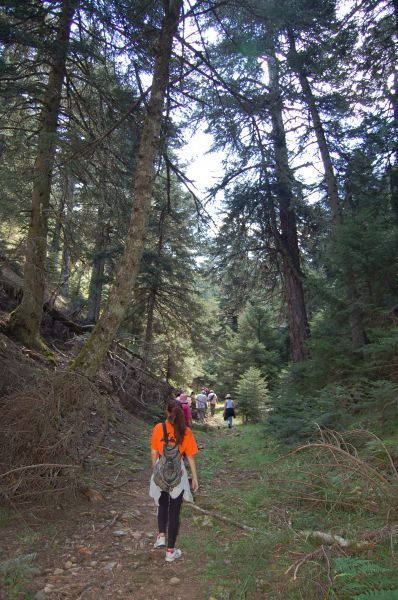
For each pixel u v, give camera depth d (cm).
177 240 2120
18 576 361
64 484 579
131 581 374
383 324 965
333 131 1248
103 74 1122
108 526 507
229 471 838
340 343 984
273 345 2870
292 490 563
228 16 993
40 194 1102
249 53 1064
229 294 1614
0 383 663
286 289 1403
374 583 309
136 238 801
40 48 955
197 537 478
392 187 1195
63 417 635
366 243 952
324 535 414
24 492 544
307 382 1066
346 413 798
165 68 848
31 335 1125
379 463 579
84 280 2350
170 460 429
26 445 570
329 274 1094
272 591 342
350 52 1142
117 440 977
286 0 952
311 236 1416
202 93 1084
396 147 1180
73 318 1697
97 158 1120
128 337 1561
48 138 886
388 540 384
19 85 959
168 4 849
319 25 1036
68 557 422
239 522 507
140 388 1520
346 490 512
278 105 1059
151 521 540
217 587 359
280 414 988
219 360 3222
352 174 1255
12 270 1490
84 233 1209
